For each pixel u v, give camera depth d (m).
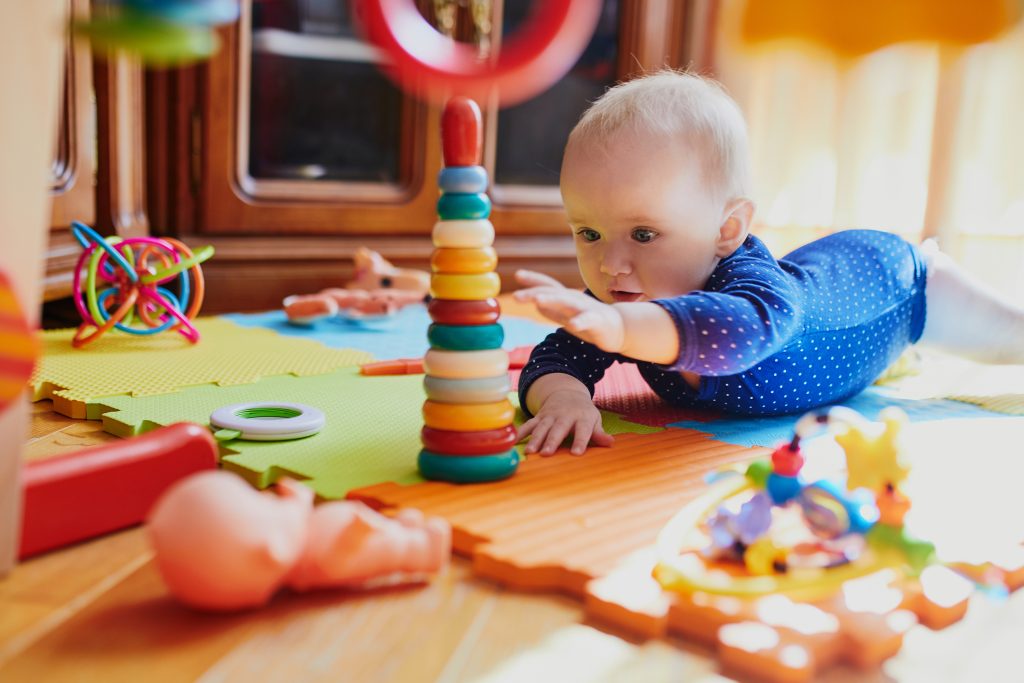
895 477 0.62
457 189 0.76
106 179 1.54
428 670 0.52
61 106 1.42
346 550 0.59
